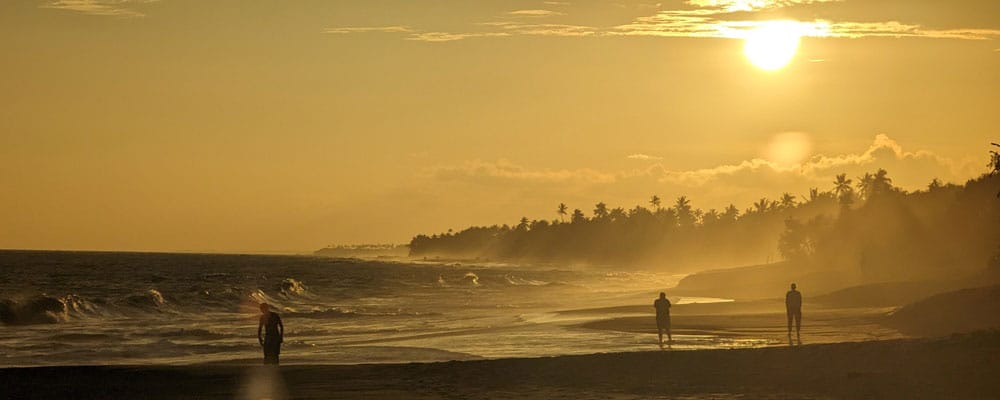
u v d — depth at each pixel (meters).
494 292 192.88
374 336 76.62
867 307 113.88
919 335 67.50
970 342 45.28
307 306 131.38
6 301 96.56
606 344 66.56
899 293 129.00
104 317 104.81
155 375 44.22
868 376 38.28
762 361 43.84
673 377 40.44
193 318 104.00
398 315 106.31
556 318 98.06
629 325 85.69
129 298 112.44
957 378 37.12
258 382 41.66
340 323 93.44
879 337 66.38
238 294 135.50
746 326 81.06
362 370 44.59
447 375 42.59
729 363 43.81
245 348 66.81
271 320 46.75
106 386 40.91
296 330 83.56
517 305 136.00
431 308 126.12
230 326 89.94
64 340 73.50
